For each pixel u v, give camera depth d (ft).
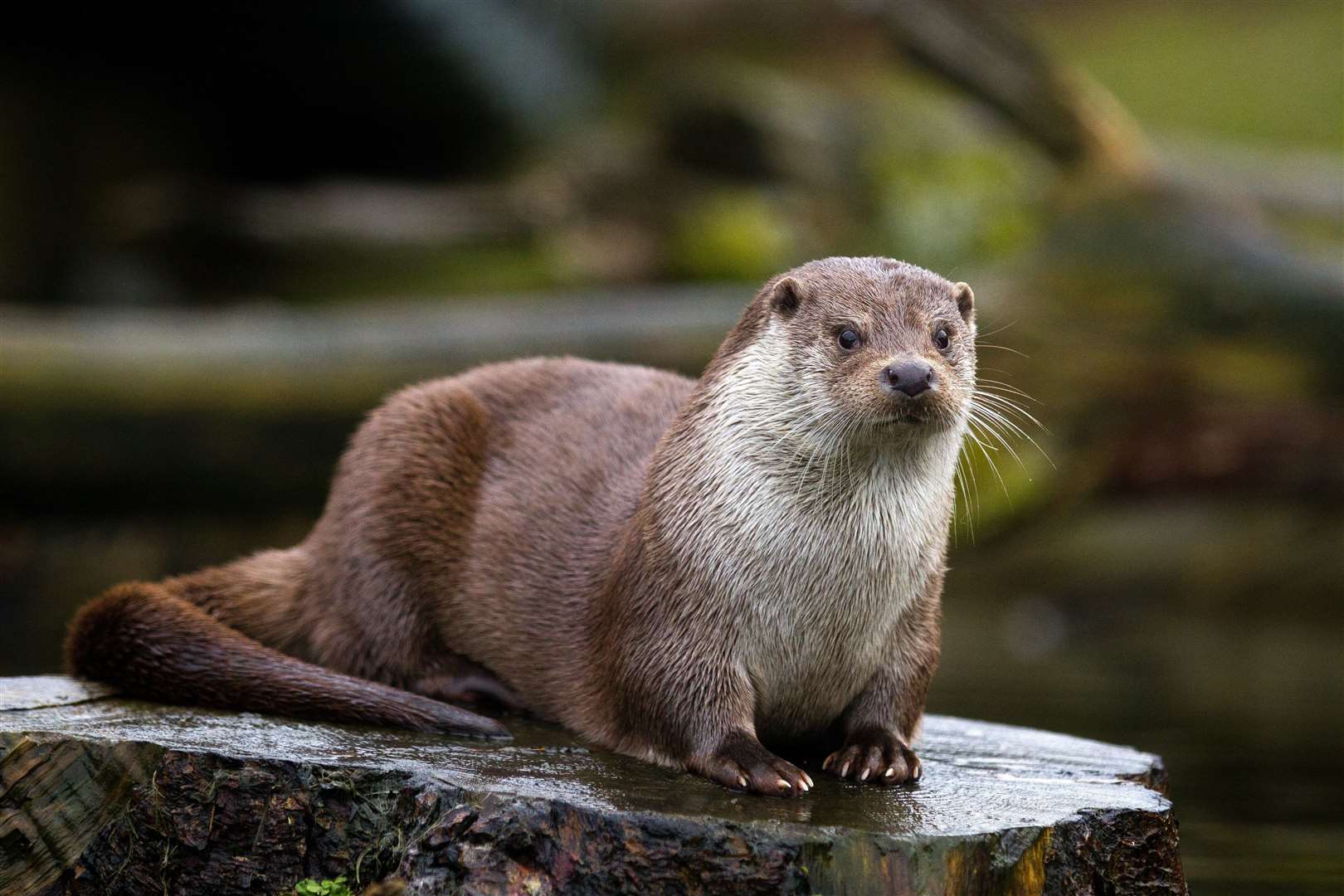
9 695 21.35
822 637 19.67
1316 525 62.95
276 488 44.37
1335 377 43.01
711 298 49.90
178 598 22.88
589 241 70.13
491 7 76.48
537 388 24.39
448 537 23.13
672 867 16.62
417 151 78.89
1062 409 43.32
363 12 72.69
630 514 21.85
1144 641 55.98
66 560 47.62
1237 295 43.47
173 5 72.64
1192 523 64.44
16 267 72.59
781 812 17.44
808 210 73.26
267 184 79.20
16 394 42.19
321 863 17.97
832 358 19.48
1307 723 38.50
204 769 18.34
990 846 17.03
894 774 19.44
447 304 62.90
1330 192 54.08
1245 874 24.44
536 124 79.00
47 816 18.62
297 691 21.16
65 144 74.95
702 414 20.11
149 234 69.36
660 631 19.74
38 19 73.05
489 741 20.54
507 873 16.78
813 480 19.33
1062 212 45.44
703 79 78.28
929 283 20.67
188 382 43.16
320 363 43.91
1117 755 22.84
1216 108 95.61
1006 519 43.16
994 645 55.11
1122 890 18.61
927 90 92.38
